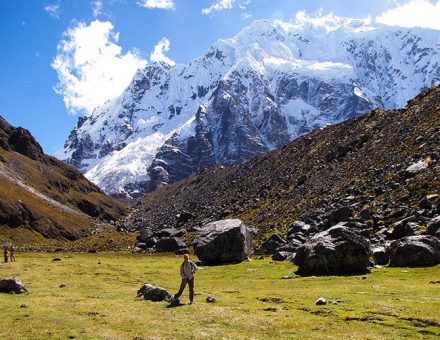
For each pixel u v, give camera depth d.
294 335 23.27
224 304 32.38
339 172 121.06
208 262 76.50
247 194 166.12
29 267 66.69
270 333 23.83
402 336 22.75
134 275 60.09
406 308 28.48
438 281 39.66
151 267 71.62
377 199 82.88
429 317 25.91
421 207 67.88
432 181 76.81
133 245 143.75
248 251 78.56
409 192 77.69
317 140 176.62
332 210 83.06
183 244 118.50
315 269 51.44
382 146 118.38
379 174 98.12
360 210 81.69
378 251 55.75
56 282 49.84
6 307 31.55
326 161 140.50
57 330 24.94
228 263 74.00
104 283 50.00
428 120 112.06
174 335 23.75
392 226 66.81
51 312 29.66
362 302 31.19
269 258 76.94
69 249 153.25
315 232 80.06
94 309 30.69
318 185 120.81
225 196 188.00
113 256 108.88
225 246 75.31
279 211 118.50
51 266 69.06
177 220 179.50
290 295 36.00
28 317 28.22
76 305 32.28
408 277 43.66
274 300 33.84
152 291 35.16
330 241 52.00
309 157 159.25
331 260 50.19
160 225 193.75
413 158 94.06
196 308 30.59
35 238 191.88
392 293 34.94
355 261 49.50
